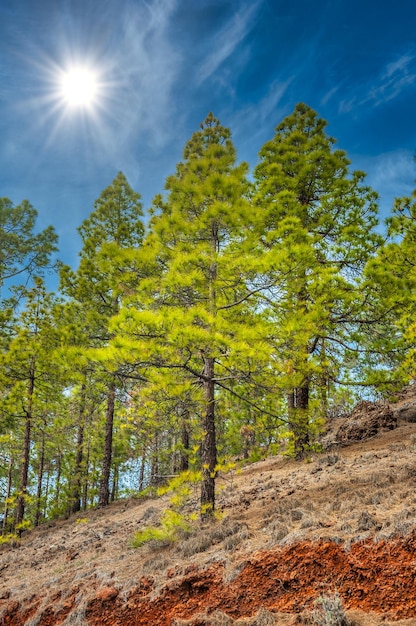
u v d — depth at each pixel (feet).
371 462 35.53
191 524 30.09
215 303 33.63
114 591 23.77
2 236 86.12
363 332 43.73
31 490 100.48
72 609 24.81
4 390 61.82
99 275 63.10
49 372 59.11
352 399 42.78
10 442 67.82
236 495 39.06
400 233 43.60
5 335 65.77
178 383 30.58
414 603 15.85
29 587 30.42
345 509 23.88
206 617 19.07
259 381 31.89
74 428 76.84
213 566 21.79
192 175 35.99
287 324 31.50
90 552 36.17
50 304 66.13
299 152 52.85
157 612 21.22
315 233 48.01
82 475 75.51
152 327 27.40
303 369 33.63
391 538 18.22
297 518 24.98
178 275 30.48
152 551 28.35
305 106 57.72
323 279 37.88
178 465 68.49
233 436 35.78
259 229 35.68
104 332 64.08
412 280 39.19
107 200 76.64
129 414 35.91
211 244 36.73
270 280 32.73
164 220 33.73
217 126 45.27
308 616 16.87
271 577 19.52
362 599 16.97
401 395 64.23
